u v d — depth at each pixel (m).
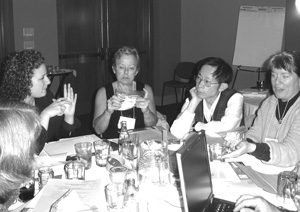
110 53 6.61
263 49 6.40
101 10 6.43
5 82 2.21
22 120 1.00
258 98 4.10
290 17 6.14
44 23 5.68
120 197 1.49
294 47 6.17
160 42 7.11
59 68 5.78
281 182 1.63
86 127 5.71
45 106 2.55
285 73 2.19
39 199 1.47
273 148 1.99
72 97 2.44
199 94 2.55
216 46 7.11
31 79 2.21
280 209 1.51
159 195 1.61
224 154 1.97
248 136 2.44
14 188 1.00
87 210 1.41
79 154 1.91
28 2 5.48
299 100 2.23
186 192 1.24
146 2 6.98
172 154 1.90
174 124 2.56
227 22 6.91
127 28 6.82
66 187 1.57
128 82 2.78
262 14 6.41
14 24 5.37
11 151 0.95
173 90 7.50
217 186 1.70
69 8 6.05
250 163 2.00
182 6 7.46
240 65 6.65
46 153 2.10
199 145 1.51
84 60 6.33
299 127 2.13
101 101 2.83
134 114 2.77
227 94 2.64
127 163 1.91
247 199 1.50
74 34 6.16
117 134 2.71
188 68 6.86
